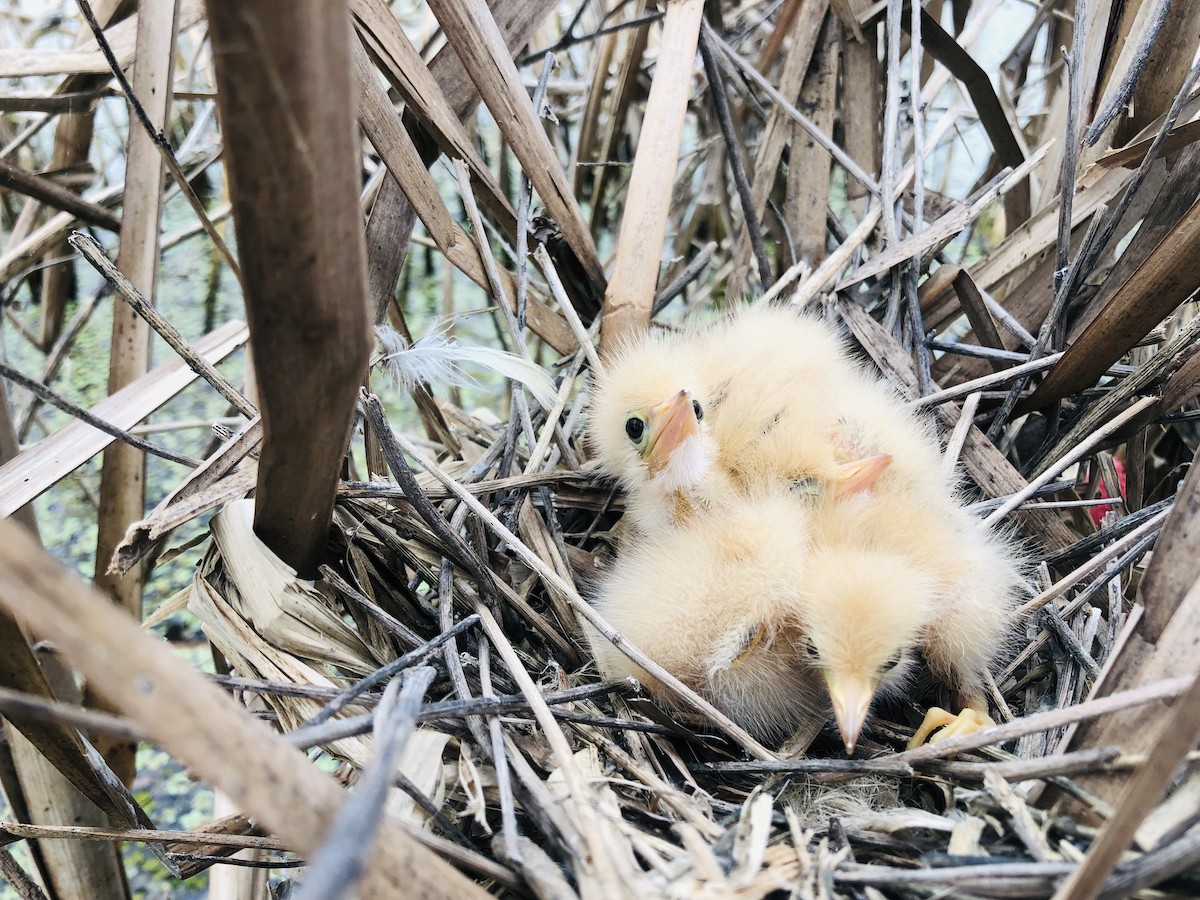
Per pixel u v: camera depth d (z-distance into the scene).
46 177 0.35
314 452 0.19
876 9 0.32
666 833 0.19
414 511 0.25
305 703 0.20
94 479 0.41
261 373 0.18
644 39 0.37
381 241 0.27
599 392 0.27
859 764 0.20
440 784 0.19
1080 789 0.17
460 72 0.28
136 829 0.22
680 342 0.29
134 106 0.24
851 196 0.34
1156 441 0.31
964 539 0.24
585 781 0.18
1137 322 0.25
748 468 0.25
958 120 0.44
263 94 0.14
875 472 0.23
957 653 0.24
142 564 0.31
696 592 0.23
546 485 0.27
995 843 0.18
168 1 0.28
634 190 0.29
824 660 0.21
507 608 0.25
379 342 0.28
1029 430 0.31
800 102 0.34
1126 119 0.28
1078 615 0.25
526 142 0.27
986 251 0.46
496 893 0.19
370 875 0.14
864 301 0.31
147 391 0.26
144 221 0.29
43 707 0.13
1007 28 0.53
